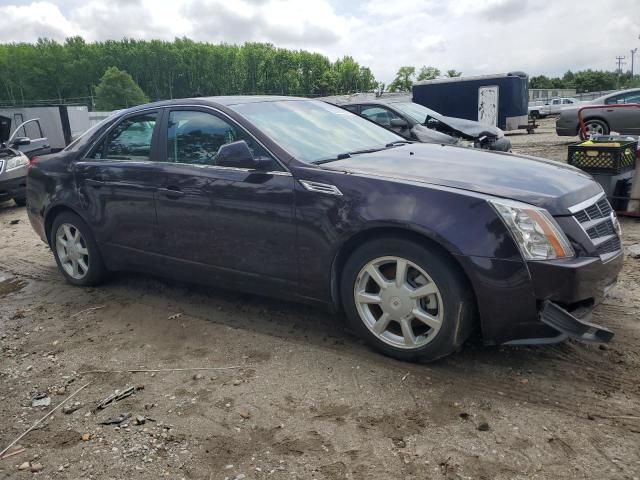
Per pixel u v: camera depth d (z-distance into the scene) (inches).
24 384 137.6
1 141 446.9
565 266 116.4
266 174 147.3
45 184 203.3
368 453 103.7
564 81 4534.9
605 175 256.4
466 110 856.9
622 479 94.0
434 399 119.8
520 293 118.3
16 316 182.5
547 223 119.3
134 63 5265.8
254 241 150.9
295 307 173.5
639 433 105.7
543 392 120.8
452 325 124.8
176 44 5669.3
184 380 134.2
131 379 136.3
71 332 166.7
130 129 183.8
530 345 132.1
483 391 122.1
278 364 138.8
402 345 134.0
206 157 162.4
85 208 190.9
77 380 137.8
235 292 189.0
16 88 4970.5
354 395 123.0
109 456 107.3
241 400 123.7
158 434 113.3
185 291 193.6
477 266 118.8
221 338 155.5
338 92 5487.2
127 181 177.3
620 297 170.4
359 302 138.3
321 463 101.8
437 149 167.9
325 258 139.2
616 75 4015.8
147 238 176.4
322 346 146.9
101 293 197.8
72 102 4456.2
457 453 102.3
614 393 119.3
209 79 5497.1
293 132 160.6
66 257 206.7
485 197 122.0
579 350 138.0
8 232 317.7
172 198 165.6
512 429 108.4
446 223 121.4
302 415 116.7
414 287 130.1
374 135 183.5
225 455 105.7
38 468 105.2
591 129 597.6
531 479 95.0
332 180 137.3
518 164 147.3
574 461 98.8
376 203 129.8
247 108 165.3
